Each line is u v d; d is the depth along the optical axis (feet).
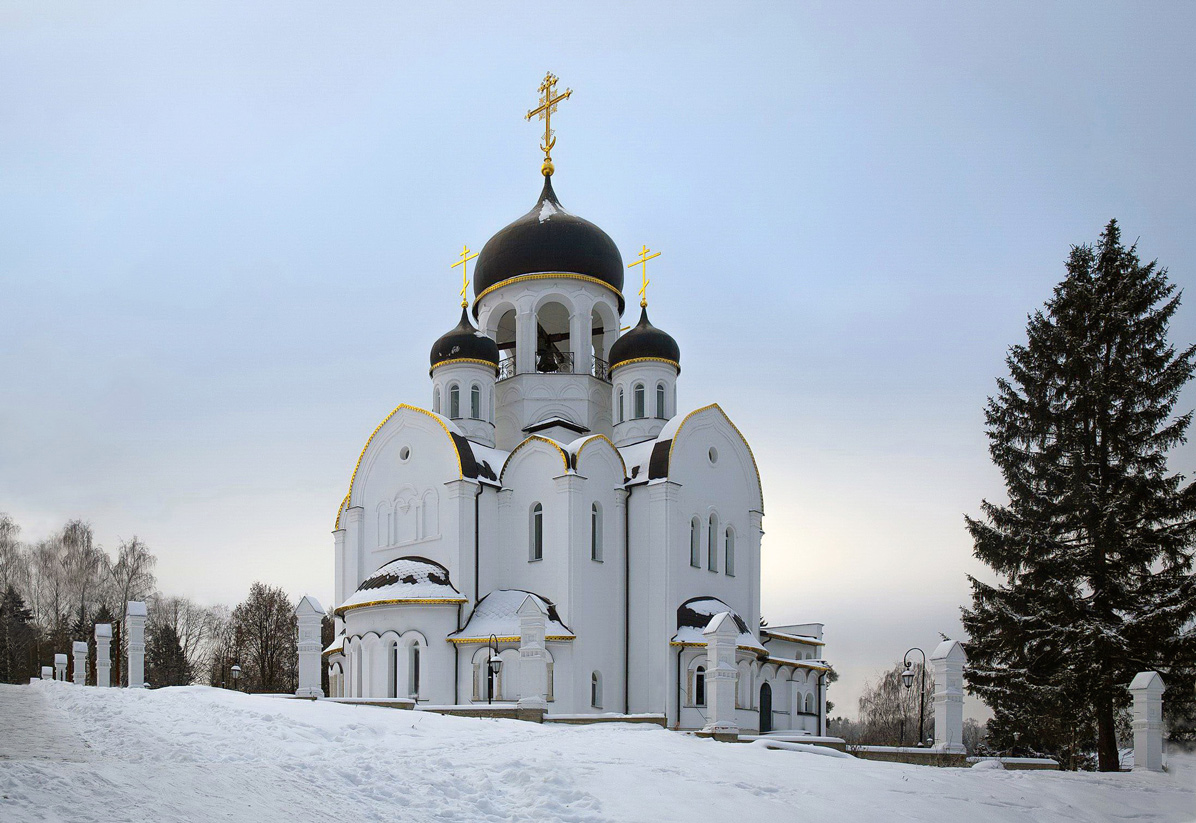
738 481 163.12
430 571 140.46
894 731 309.22
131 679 135.33
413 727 78.84
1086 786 83.92
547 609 138.41
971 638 151.43
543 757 64.03
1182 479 133.49
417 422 151.23
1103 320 140.56
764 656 148.77
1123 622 130.11
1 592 247.09
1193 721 133.18
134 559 265.75
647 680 141.59
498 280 172.35
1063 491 136.77
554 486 143.23
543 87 186.09
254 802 45.32
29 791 38.99
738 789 61.72
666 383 165.07
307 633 122.93
